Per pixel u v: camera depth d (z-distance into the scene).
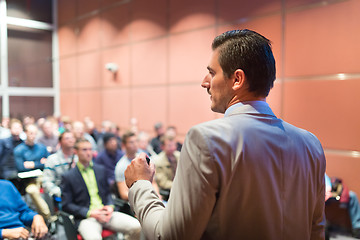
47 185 3.11
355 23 3.15
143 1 5.78
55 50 8.53
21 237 1.89
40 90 8.37
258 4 4.00
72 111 8.05
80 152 2.73
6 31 7.87
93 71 7.23
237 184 0.59
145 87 5.86
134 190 0.69
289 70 3.69
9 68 7.93
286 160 0.66
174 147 3.32
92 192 2.75
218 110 0.75
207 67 0.75
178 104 5.21
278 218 0.64
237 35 0.70
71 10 7.86
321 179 0.75
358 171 3.17
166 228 0.58
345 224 3.18
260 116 0.68
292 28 3.66
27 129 3.75
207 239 0.62
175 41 5.21
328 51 3.36
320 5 3.41
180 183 0.60
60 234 2.82
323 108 3.42
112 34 6.59
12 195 2.04
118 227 2.50
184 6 5.02
